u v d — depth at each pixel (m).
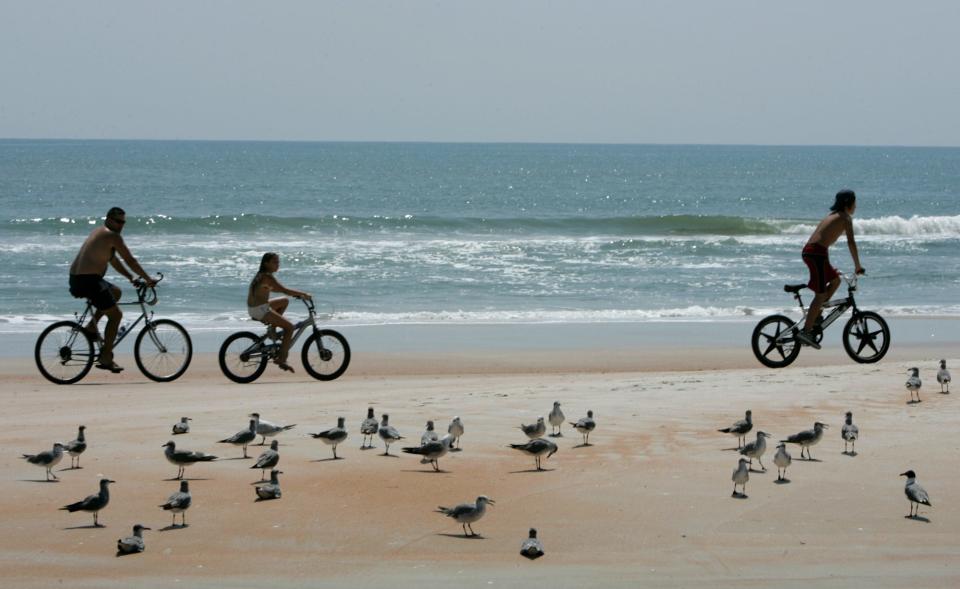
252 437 11.06
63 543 8.71
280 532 8.96
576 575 8.02
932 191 123.25
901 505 9.48
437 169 184.62
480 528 9.02
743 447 10.70
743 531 8.90
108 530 9.02
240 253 40.88
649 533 8.88
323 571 8.15
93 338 17.56
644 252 43.97
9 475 10.56
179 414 13.58
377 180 135.00
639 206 92.38
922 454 11.00
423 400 14.42
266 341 18.19
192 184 113.50
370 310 29.73
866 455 10.99
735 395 14.12
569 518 9.24
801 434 10.80
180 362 18.25
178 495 8.97
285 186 113.56
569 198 102.38
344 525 9.12
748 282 36.03
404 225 54.16
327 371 18.62
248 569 8.19
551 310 29.86
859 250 46.78
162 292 31.62
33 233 48.03
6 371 19.11
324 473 10.60
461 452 11.36
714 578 7.95
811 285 18.28
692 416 12.83
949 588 7.75
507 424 12.65
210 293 31.66
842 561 8.27
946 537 8.76
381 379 18.08
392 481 10.31
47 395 15.78
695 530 8.92
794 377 15.66
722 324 27.14
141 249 41.84
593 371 19.78
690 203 97.31
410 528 9.05
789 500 9.62
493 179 146.25
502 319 27.91
